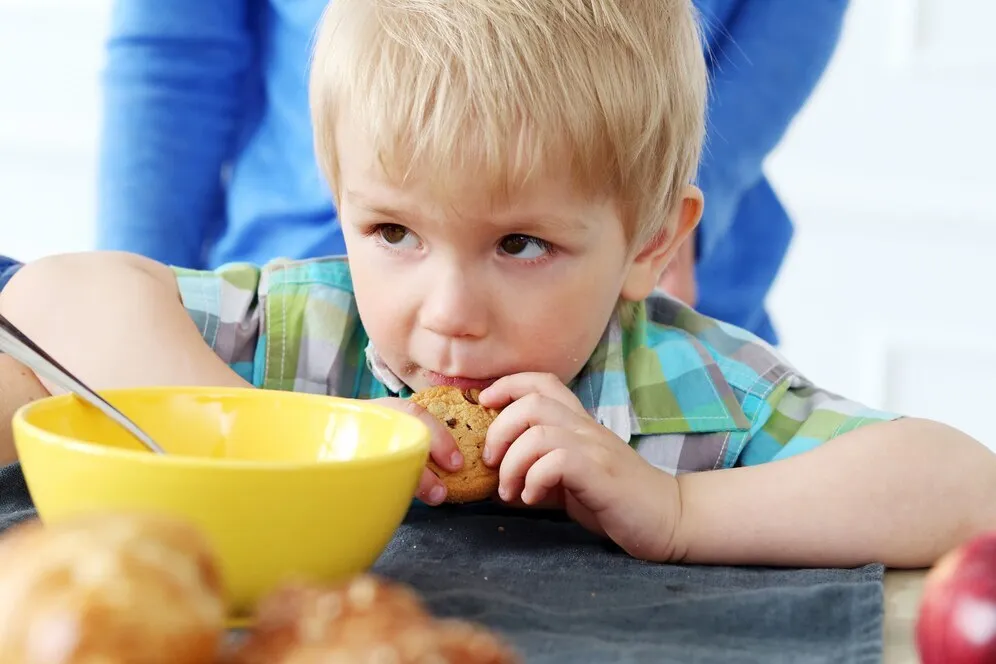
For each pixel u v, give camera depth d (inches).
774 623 27.7
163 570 17.2
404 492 26.5
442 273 40.2
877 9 111.8
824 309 117.4
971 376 115.6
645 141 42.5
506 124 38.7
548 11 41.1
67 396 29.2
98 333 43.4
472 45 39.8
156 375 42.4
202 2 69.3
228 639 22.7
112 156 70.4
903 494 37.3
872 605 28.2
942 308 115.0
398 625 17.4
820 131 114.3
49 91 117.6
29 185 119.8
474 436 37.5
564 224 40.2
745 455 46.0
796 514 36.7
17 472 36.1
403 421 29.4
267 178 68.9
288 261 52.2
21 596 16.6
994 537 22.2
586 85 40.1
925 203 112.7
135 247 70.0
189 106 69.8
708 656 25.0
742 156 71.5
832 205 114.4
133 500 23.4
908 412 117.9
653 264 47.6
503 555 34.4
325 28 44.1
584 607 28.7
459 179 38.6
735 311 79.5
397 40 40.6
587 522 39.1
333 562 24.9
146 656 16.4
